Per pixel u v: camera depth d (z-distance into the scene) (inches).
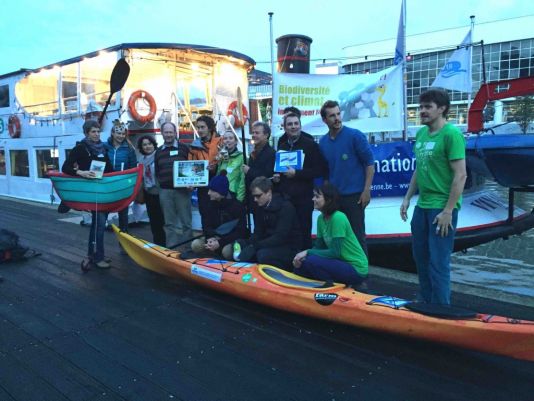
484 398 99.7
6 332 135.6
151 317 147.1
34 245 255.3
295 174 165.5
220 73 386.9
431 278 127.6
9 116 486.0
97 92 363.6
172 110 357.7
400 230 215.5
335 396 101.0
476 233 206.7
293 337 131.1
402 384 105.8
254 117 506.3
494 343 107.5
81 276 193.5
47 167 441.7
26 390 103.6
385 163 221.5
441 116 123.3
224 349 123.8
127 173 194.2
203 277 163.8
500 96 208.1
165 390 103.4
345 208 164.6
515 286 225.8
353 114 283.6
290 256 164.7
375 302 126.0
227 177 195.8
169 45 315.0
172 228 212.1
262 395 101.3
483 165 199.5
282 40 382.3
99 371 112.1
